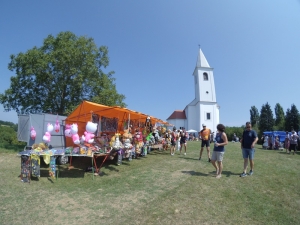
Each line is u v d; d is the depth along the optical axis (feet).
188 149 54.70
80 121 39.37
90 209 16.38
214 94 148.66
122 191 20.33
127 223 14.16
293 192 19.98
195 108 155.74
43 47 61.26
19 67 58.80
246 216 15.31
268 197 18.72
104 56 69.82
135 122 48.78
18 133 38.93
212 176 25.03
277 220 14.83
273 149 63.21
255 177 24.52
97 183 23.09
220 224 14.19
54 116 39.50
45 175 26.27
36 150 25.43
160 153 46.24
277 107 211.00
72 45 59.62
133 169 29.45
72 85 60.03
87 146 27.37
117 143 29.73
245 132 25.54
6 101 59.47
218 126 24.63
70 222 14.35
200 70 150.82
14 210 16.08
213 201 17.72
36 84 59.00
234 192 19.74
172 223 14.19
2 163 33.17
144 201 17.80
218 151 24.11
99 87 66.18
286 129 176.35
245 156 25.18
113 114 38.37
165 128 62.75
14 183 22.72
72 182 23.54
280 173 26.61
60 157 32.30
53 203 17.52
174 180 23.57
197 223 14.25
